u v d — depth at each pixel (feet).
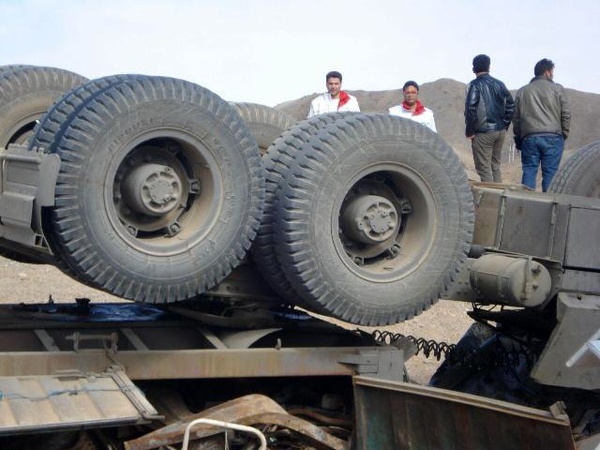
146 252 14.32
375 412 15.87
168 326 16.71
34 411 12.26
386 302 16.35
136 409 12.79
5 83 17.79
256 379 17.49
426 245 16.81
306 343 17.56
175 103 14.30
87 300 18.45
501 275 17.62
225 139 14.85
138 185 14.40
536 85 29.84
